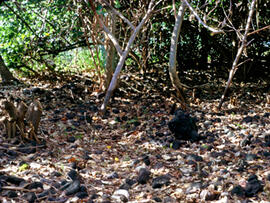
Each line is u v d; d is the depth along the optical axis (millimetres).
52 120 5047
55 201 2842
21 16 7801
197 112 5609
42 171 3393
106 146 4262
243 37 5094
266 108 5875
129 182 3250
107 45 6191
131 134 4703
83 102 6098
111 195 3016
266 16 7688
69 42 7988
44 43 7797
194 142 4367
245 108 5898
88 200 2855
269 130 4676
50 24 7414
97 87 6699
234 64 5469
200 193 2934
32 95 6402
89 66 9312
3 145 3879
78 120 5145
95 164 3699
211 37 8148
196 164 3623
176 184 3193
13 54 7961
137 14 5934
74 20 6801
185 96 6352
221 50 8328
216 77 8250
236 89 7273
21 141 4035
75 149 4094
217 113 5547
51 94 6547
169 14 7598
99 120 5223
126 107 5902
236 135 4543
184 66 8945
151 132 4742
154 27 8219
